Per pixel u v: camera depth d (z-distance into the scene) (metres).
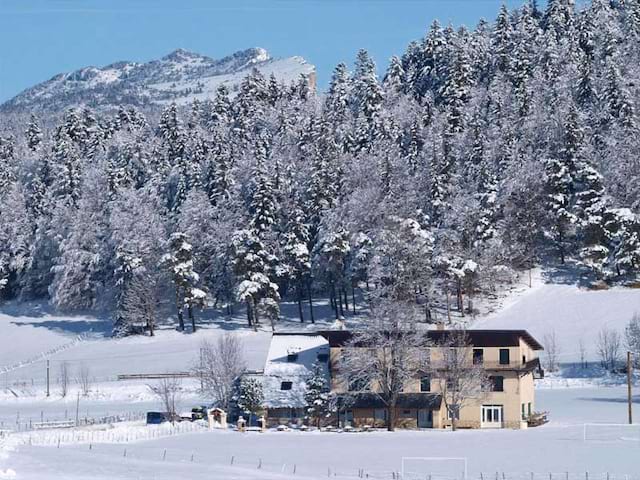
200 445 79.31
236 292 157.25
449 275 153.00
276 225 167.62
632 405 103.19
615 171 174.50
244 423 91.81
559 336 143.12
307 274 162.38
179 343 152.88
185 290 159.00
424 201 173.12
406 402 91.38
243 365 112.62
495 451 73.56
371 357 91.19
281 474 63.75
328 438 83.44
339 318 154.62
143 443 81.00
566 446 75.06
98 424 95.38
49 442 81.75
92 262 175.75
